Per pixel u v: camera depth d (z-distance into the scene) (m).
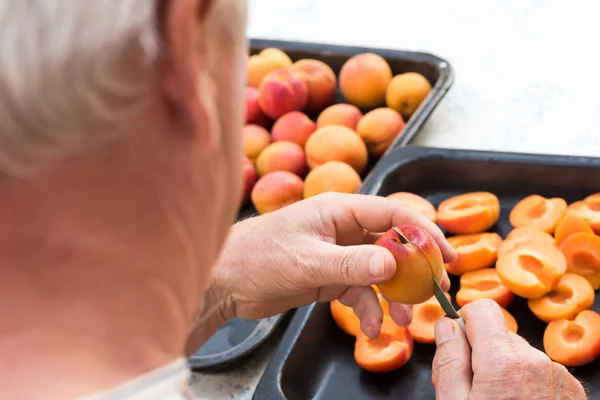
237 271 0.73
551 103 1.18
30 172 0.28
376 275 0.67
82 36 0.26
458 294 0.93
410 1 1.46
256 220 0.75
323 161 1.12
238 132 0.37
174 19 0.28
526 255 0.92
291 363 0.83
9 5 0.26
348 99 1.28
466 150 1.03
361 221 0.74
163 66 0.29
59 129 0.28
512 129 1.15
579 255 0.91
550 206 0.98
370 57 1.25
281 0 1.52
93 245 0.31
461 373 0.64
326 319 0.90
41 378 0.30
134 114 0.29
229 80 0.35
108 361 0.32
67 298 0.31
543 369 0.62
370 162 1.19
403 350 0.84
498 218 1.02
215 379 0.87
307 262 0.69
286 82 1.22
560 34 1.31
